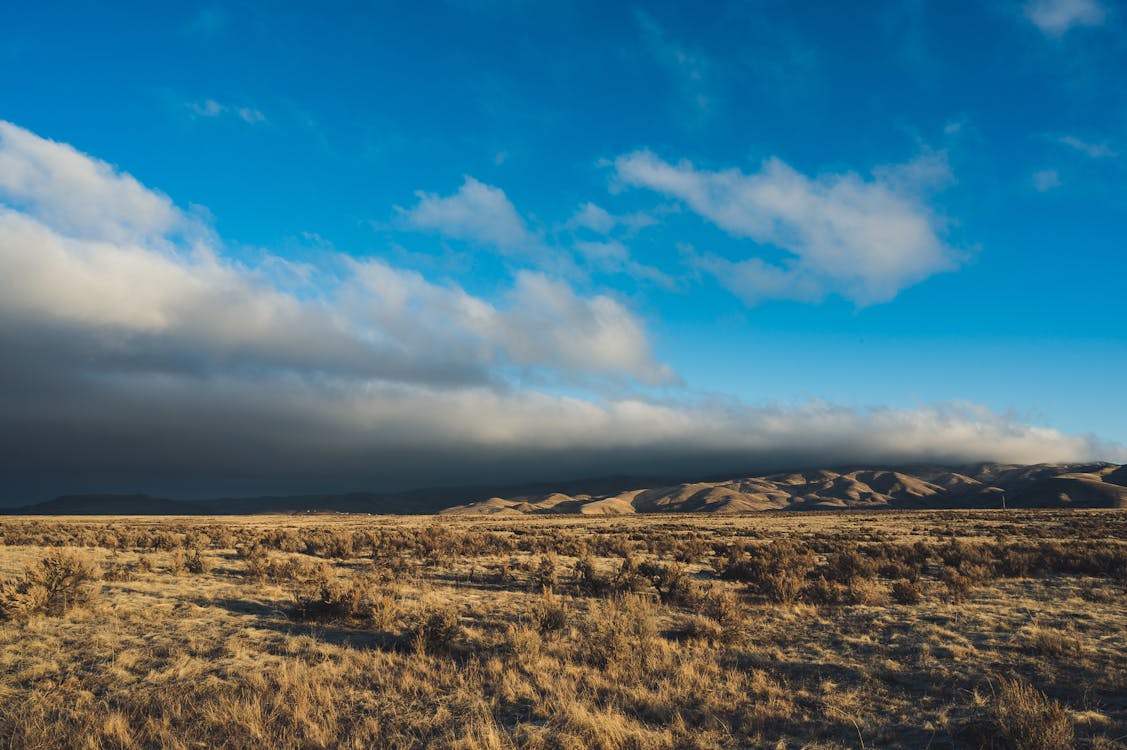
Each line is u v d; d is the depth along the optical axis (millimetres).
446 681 10203
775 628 14867
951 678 10477
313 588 20031
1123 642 12852
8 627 13875
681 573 20391
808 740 7730
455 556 35000
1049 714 7398
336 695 9445
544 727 8008
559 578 24844
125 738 7570
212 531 59625
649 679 10320
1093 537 51219
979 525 72562
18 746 7480
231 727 7977
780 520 105062
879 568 26703
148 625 14352
